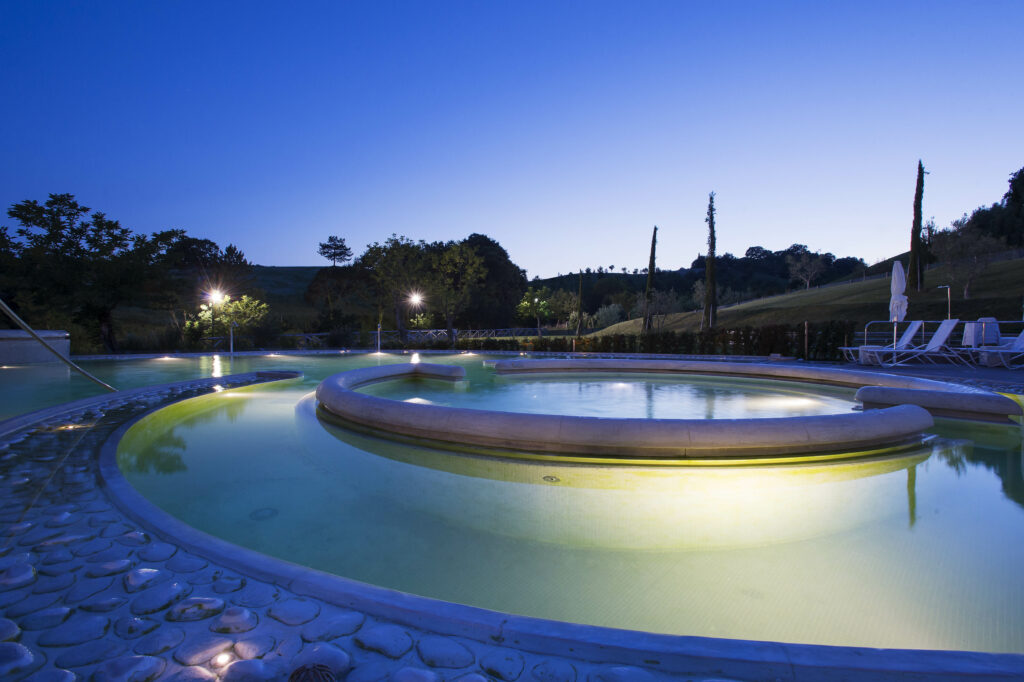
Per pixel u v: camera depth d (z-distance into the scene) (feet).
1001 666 4.35
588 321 139.95
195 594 6.01
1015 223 137.59
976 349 35.40
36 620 5.50
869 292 110.93
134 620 5.49
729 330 49.80
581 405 22.77
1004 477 12.27
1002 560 8.04
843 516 9.87
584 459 13.65
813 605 6.75
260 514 10.03
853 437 13.75
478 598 6.95
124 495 9.36
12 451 12.65
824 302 108.68
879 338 52.39
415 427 15.58
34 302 51.42
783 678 4.40
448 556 8.24
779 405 22.76
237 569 6.61
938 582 7.34
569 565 7.94
